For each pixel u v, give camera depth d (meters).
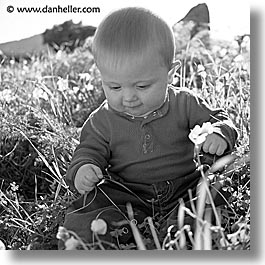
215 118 1.26
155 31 1.18
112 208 1.18
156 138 1.24
